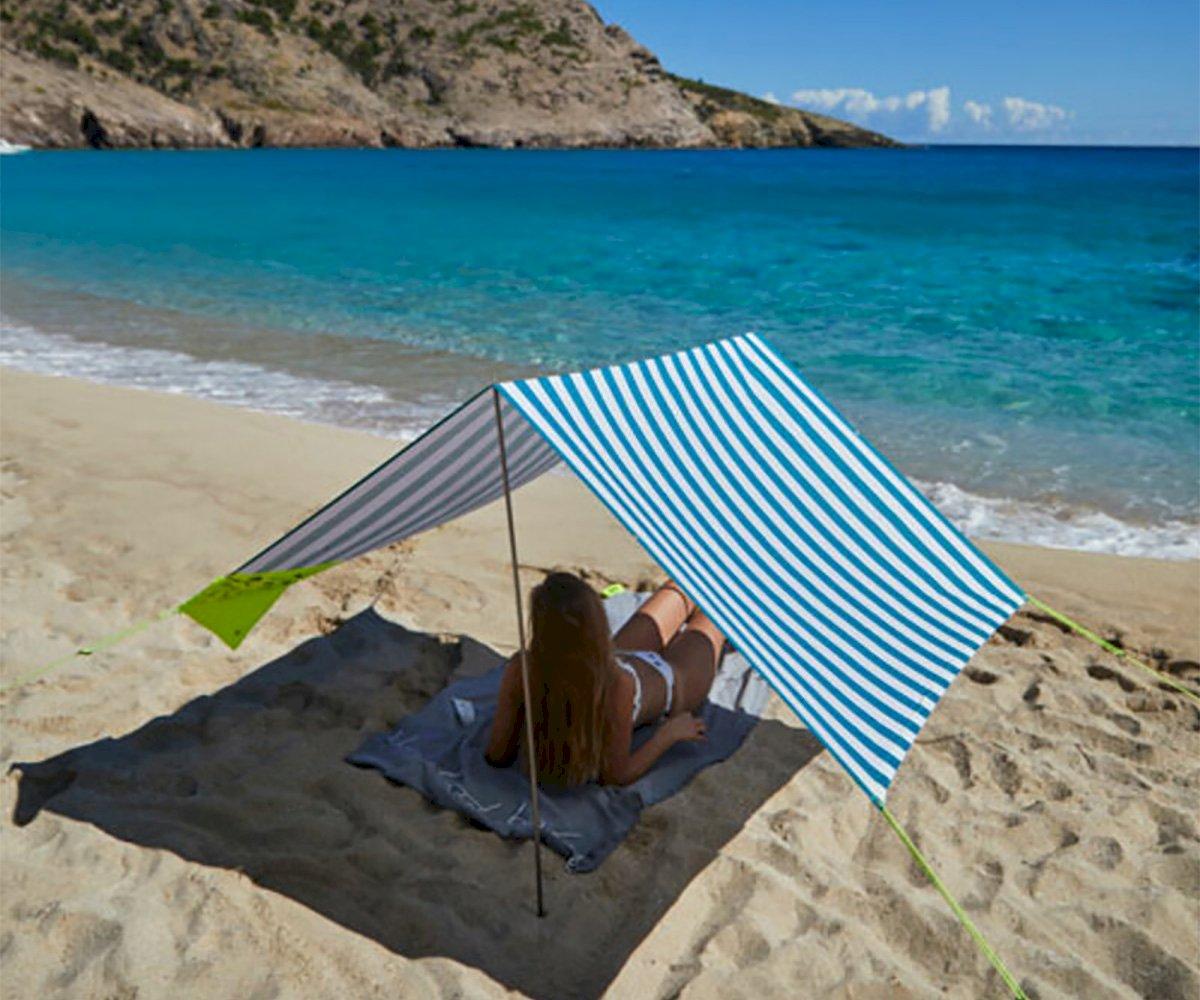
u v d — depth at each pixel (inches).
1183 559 269.6
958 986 130.1
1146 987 130.3
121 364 474.0
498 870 146.9
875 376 472.1
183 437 339.9
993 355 518.3
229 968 128.3
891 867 151.6
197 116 3949.3
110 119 3597.4
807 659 129.8
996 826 160.1
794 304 678.5
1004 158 6323.8
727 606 129.1
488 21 5147.6
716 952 133.5
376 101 4569.4
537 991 127.1
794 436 177.0
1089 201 1827.0
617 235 1123.9
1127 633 222.8
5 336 532.4
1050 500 318.0
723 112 6373.0
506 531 273.4
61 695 188.5
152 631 213.2
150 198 1487.5
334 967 129.0
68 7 4072.3
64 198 1450.5
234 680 195.9
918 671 139.5
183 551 252.4
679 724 167.6
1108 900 144.6
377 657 205.2
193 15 4323.3
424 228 1152.2
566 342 545.0
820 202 1758.1
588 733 151.8
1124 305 670.5
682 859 149.9
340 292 693.9
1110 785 170.1
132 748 173.5
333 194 1684.3
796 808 162.7
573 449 132.0
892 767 118.3
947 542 177.3
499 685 190.2
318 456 326.3
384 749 171.6
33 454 317.4
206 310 617.0
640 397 156.3
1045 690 197.3
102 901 137.9
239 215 1253.1
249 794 161.5
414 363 489.1
